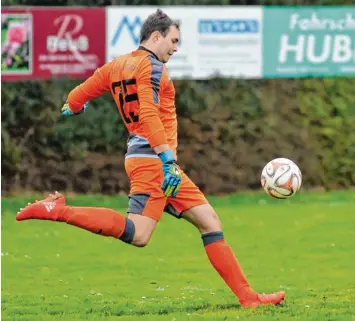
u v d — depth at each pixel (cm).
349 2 3450
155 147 1481
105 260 2273
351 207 3098
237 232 2653
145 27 1543
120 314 1616
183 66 3359
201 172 3422
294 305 1645
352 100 3497
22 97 3316
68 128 3344
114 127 3372
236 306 1644
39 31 3281
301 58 3381
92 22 3281
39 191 3353
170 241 2541
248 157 3441
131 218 1526
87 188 3372
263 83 3453
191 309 1641
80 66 3303
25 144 3338
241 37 3356
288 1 3419
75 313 1631
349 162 3506
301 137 3472
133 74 1511
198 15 3325
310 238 2552
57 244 2502
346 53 3394
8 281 2006
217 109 3416
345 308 1631
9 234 2650
